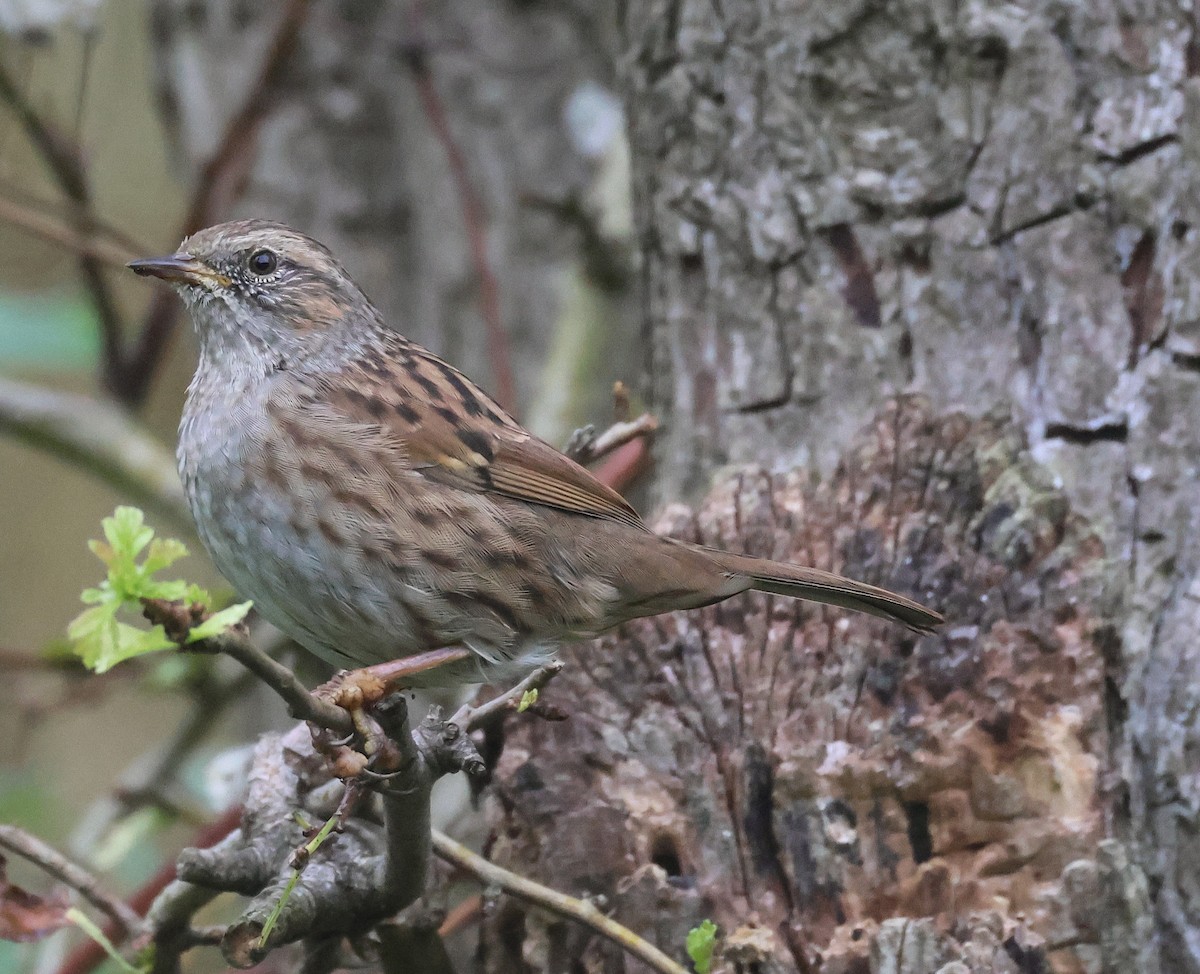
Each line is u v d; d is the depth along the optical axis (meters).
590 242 13.03
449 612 7.88
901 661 7.66
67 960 9.04
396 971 7.45
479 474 7.96
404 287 14.68
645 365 9.75
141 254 12.64
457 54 14.46
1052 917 7.04
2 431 12.34
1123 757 7.55
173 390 16.69
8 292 13.00
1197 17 8.08
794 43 8.82
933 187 8.51
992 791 7.23
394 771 6.07
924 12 8.48
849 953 7.08
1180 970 7.43
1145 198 8.06
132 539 5.67
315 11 13.58
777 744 7.53
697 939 6.77
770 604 8.05
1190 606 7.71
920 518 8.08
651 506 9.88
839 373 8.74
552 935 7.55
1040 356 8.26
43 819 11.24
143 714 16.08
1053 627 7.56
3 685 11.84
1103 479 8.02
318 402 8.05
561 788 7.69
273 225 8.75
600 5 14.66
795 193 8.87
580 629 8.04
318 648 8.16
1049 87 8.25
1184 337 7.93
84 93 12.32
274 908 6.31
